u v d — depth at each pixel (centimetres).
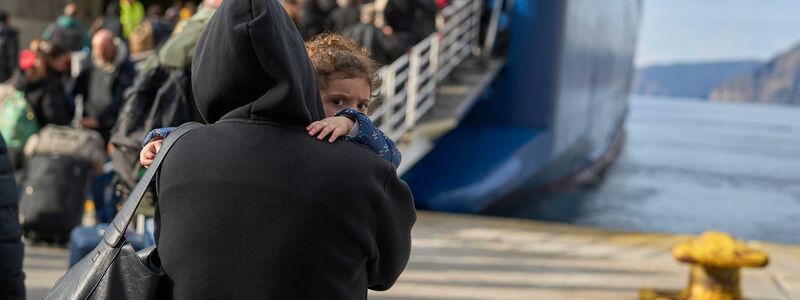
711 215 1667
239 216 191
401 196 204
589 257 766
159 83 428
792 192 2131
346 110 211
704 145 3766
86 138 671
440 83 1180
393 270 210
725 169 2627
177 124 411
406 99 1054
